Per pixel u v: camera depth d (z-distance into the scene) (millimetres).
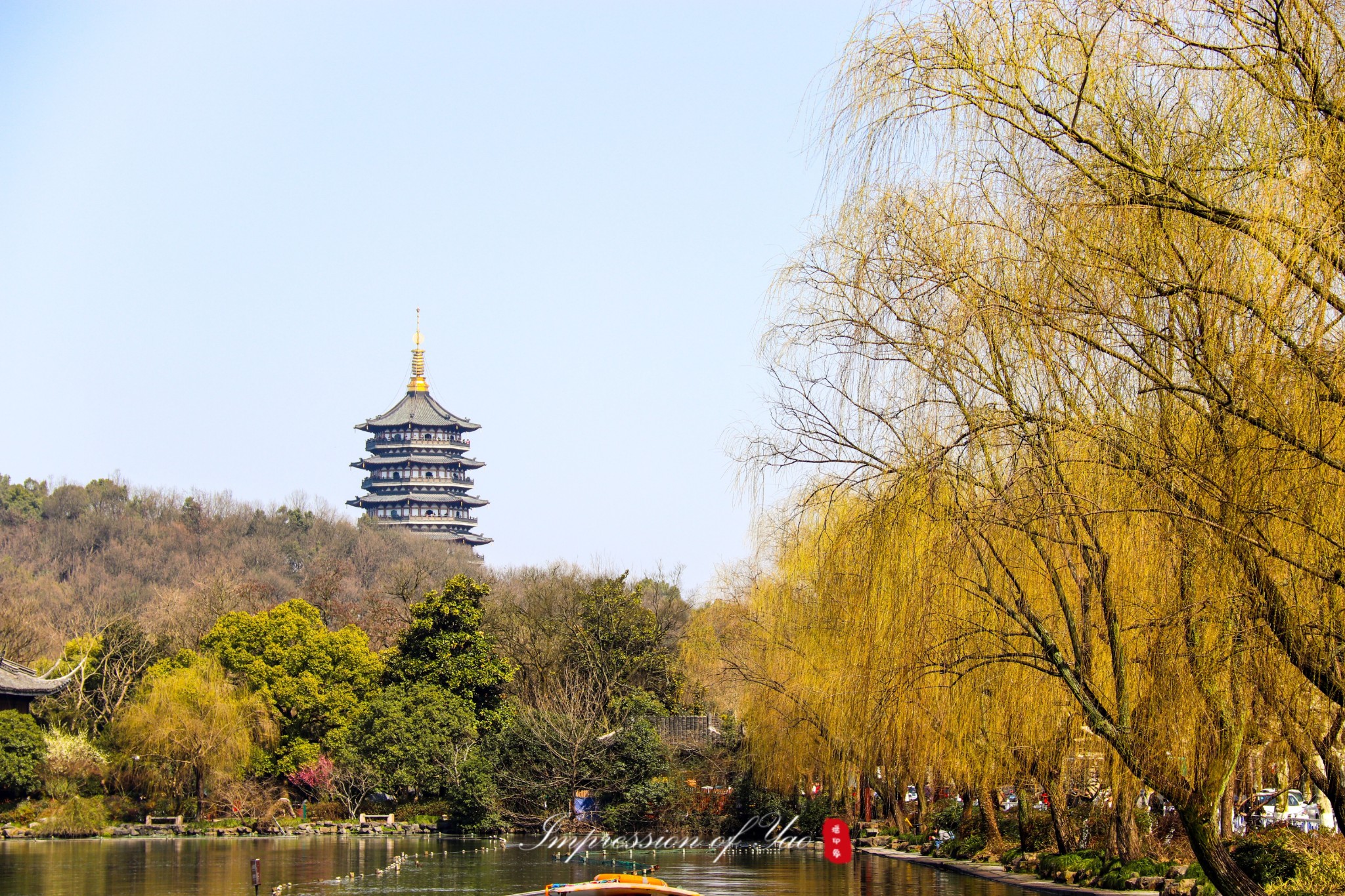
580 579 90000
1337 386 12656
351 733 71375
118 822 64125
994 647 21969
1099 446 14852
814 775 51031
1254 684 14320
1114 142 14664
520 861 45844
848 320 18031
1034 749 27609
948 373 16859
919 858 45000
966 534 17375
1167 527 14141
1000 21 15680
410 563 149000
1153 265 13891
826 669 35094
